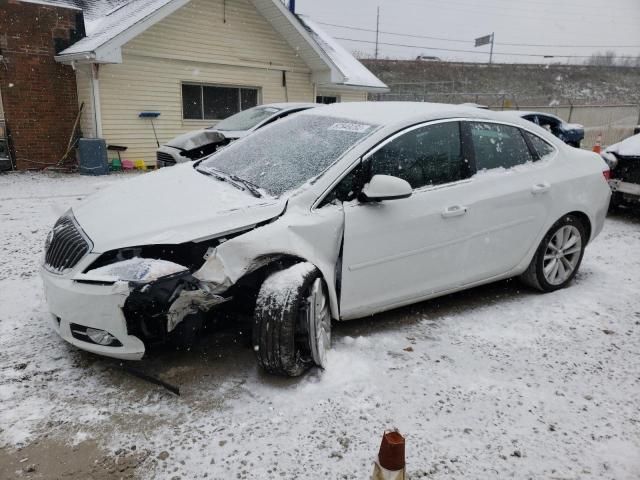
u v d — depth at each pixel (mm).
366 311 3227
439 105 3830
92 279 2520
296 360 2746
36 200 7641
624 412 2652
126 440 2318
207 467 2168
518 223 3787
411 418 2529
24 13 10836
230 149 4000
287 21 13828
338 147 3309
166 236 2670
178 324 2648
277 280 2701
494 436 2424
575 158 4277
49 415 2469
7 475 2094
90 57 10477
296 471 2158
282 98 15312
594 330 3570
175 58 12695
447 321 3639
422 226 3277
